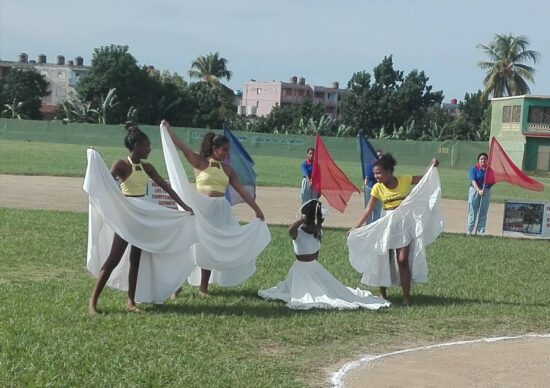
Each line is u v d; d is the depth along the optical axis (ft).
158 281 30.27
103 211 28.19
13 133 206.90
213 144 33.06
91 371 21.34
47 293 31.60
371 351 25.84
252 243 32.81
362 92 294.66
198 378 21.29
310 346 25.95
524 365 24.81
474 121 301.02
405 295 34.17
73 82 432.25
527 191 132.36
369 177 57.06
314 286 32.78
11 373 20.66
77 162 129.08
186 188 31.99
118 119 252.42
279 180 116.78
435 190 34.35
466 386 22.36
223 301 32.50
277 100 460.14
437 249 52.03
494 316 31.78
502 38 294.66
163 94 268.62
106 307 29.81
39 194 78.89
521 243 58.18
